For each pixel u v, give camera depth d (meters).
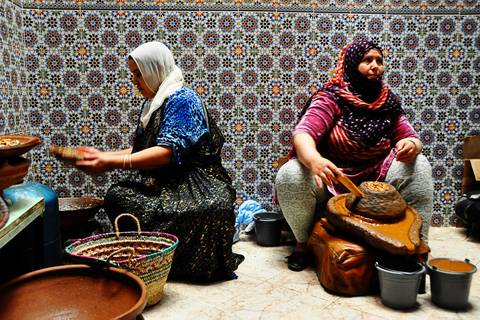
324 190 2.21
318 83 2.75
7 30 2.32
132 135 2.70
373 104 2.19
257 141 2.77
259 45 2.69
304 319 1.58
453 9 2.72
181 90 2.02
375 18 2.71
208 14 2.64
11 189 1.69
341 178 1.85
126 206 1.92
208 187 1.98
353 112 2.20
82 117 2.67
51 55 2.60
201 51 2.67
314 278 2.01
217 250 1.93
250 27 2.67
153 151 1.85
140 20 2.62
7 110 2.30
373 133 2.14
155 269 1.60
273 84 2.73
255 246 2.53
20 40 2.53
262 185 2.81
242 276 2.03
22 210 1.43
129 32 2.62
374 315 1.62
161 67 2.04
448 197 2.87
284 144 2.79
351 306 1.70
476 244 2.51
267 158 2.79
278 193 2.17
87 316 1.24
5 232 1.24
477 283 1.92
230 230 1.92
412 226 1.79
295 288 1.89
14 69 2.42
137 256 1.72
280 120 2.77
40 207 1.57
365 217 1.84
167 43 2.65
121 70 2.65
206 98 2.72
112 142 2.71
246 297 1.79
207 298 1.78
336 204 1.99
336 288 1.80
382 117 2.22
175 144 1.87
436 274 1.67
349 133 2.15
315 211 2.26
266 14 2.67
